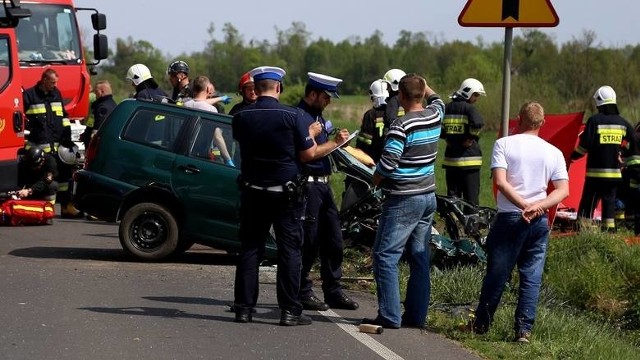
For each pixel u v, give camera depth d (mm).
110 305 16266
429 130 15180
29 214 26234
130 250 20703
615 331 18562
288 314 15305
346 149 19172
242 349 13750
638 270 21016
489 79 85562
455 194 24344
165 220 20578
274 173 14898
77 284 17984
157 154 20672
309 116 15148
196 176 20422
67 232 25250
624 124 25859
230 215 20312
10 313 15414
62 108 28078
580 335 15734
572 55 67062
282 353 13633
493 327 15453
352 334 14984
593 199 25922
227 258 21844
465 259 19297
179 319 15438
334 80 15914
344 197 20141
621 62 65500
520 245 14828
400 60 143125
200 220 20469
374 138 23141
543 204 14500
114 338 14047
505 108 17453
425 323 15867
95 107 28547
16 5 24000
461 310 16609
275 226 15219
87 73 33750
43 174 27562
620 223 28125
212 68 144750
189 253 22391
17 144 24297
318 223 16531
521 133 14984
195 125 20703
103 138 21047
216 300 17078
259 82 15062
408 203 15148
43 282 18047
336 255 16750
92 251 22109
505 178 14664
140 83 26969
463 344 14789
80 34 33656
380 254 15328
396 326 15438
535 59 74750
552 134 21469
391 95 23125
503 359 14062
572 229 25125
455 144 24047
